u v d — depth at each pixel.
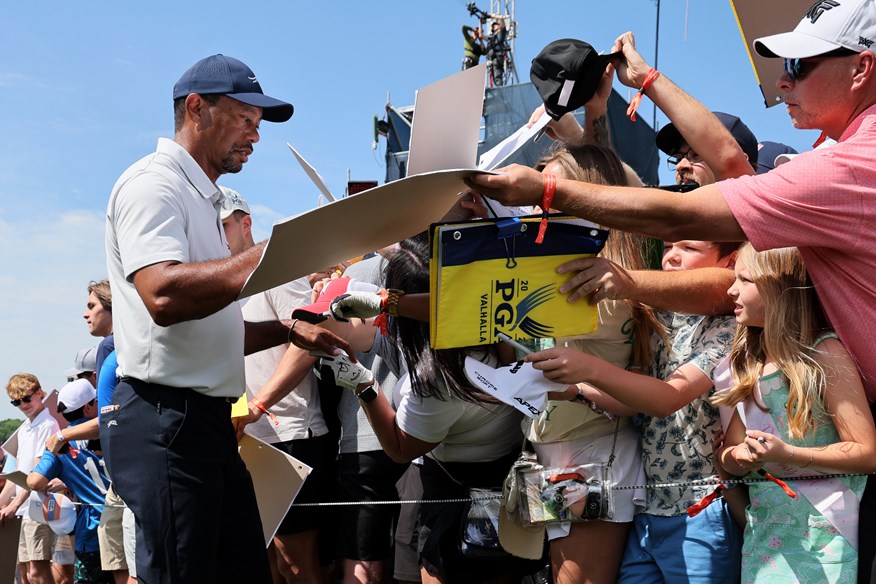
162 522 2.72
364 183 3.94
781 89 2.40
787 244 2.18
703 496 2.63
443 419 3.07
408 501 3.41
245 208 4.43
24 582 7.11
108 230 2.87
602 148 2.84
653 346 2.75
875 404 2.32
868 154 2.11
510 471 2.86
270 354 4.19
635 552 2.74
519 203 2.24
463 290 2.33
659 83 2.86
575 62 2.80
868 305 2.21
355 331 3.63
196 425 2.80
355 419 3.91
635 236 2.82
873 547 2.24
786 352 2.34
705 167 3.11
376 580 3.86
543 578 3.27
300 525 4.00
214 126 2.97
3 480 6.31
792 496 2.29
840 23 2.23
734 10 3.15
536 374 2.44
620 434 2.78
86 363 6.44
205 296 2.55
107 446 2.82
